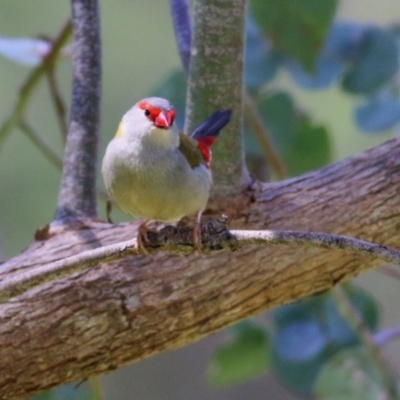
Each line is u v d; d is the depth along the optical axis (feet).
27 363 24.12
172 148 22.90
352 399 29.71
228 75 25.31
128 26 53.21
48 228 25.86
